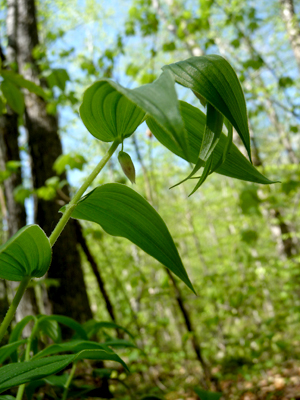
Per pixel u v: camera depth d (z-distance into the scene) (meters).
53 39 3.90
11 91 1.44
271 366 4.00
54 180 2.65
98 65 3.48
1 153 3.39
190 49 5.12
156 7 5.77
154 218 0.61
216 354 4.61
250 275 3.57
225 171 0.61
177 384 3.49
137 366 3.15
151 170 3.06
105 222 0.62
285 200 3.75
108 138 0.54
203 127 0.59
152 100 0.33
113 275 3.69
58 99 3.03
